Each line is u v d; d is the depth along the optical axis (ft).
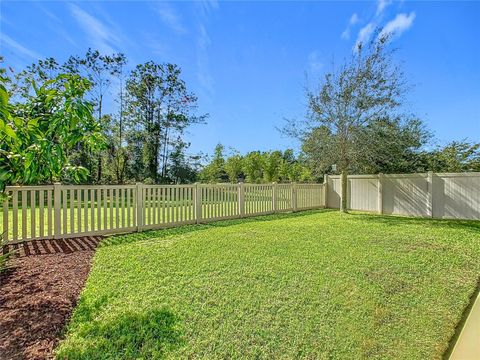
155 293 10.12
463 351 7.60
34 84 8.18
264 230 21.34
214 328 8.13
